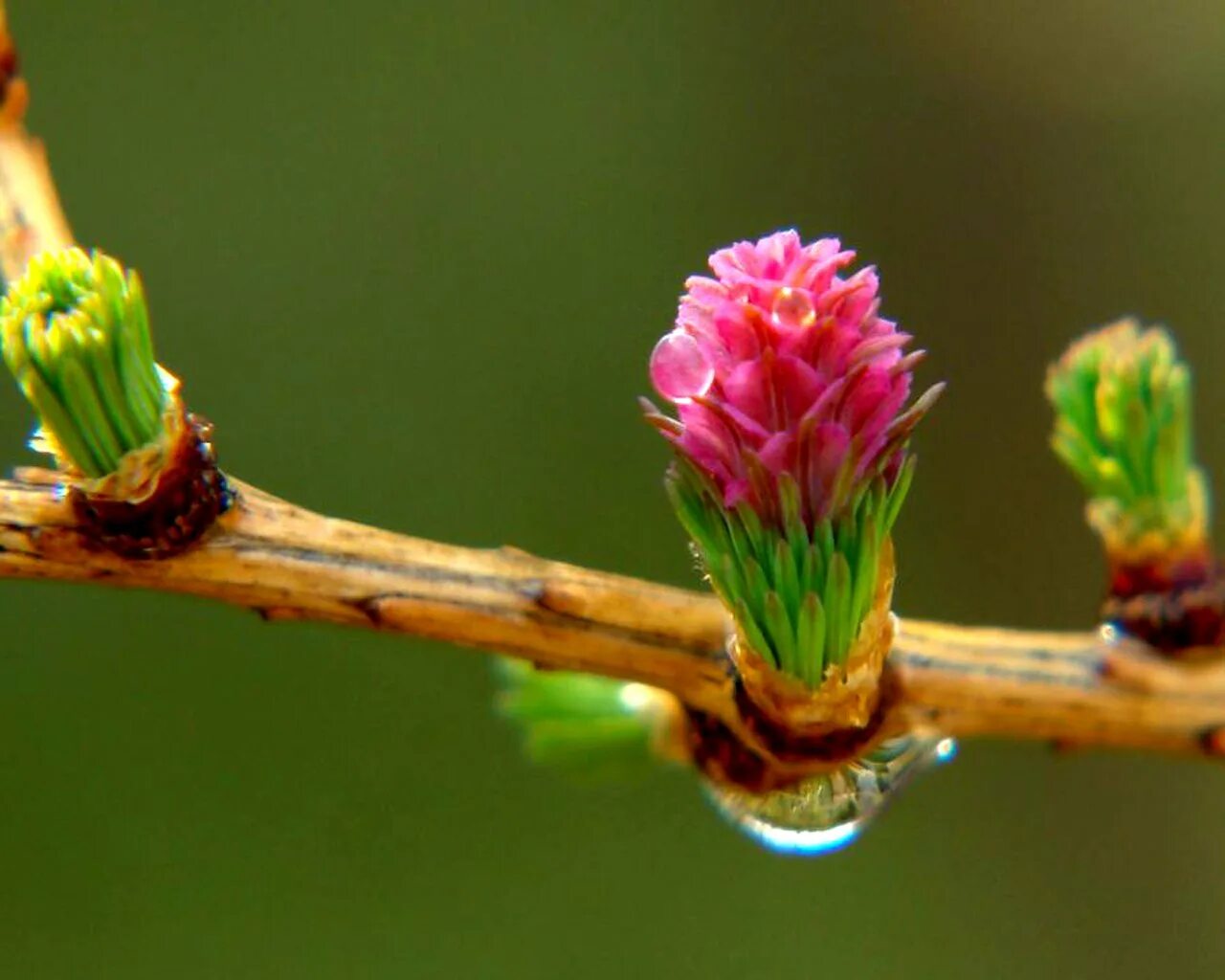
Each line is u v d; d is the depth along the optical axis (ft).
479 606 0.60
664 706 0.65
